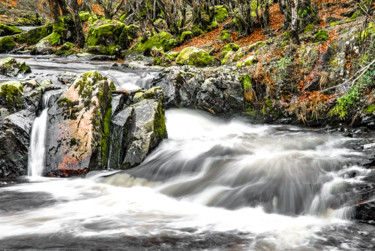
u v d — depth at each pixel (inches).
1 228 187.9
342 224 189.6
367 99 353.7
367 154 274.7
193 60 589.3
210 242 171.0
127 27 905.5
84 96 306.0
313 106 381.1
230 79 418.3
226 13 935.0
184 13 904.9
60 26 925.8
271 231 183.3
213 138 349.4
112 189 260.2
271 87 412.5
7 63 475.8
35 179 282.8
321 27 546.0
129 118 313.7
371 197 199.2
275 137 346.0
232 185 244.2
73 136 292.5
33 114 311.3
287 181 232.8
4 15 1752.0
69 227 189.6
